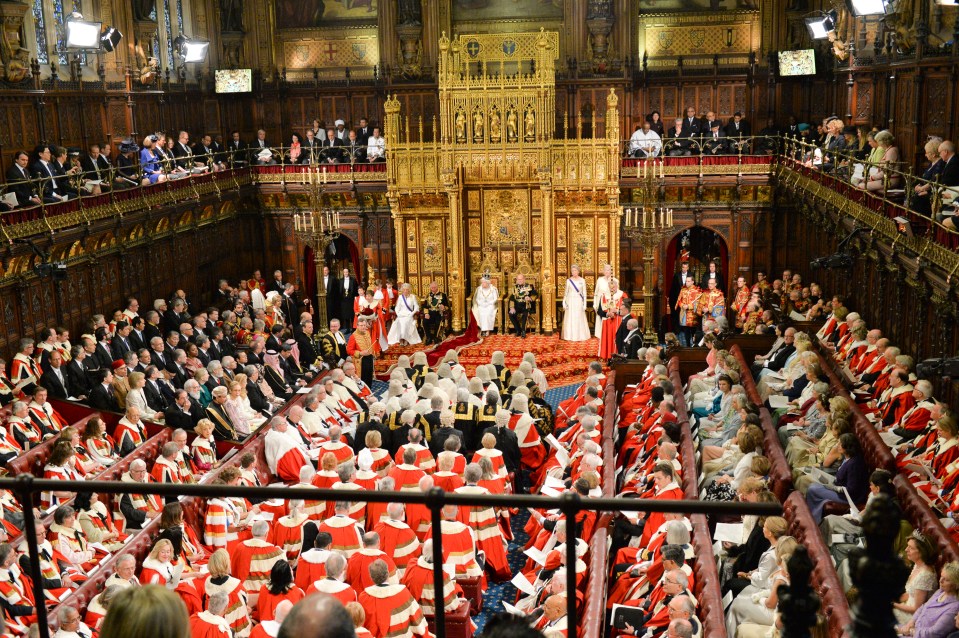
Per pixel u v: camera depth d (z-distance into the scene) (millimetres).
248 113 37469
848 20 28266
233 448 19625
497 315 32719
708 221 33219
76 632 11758
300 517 14828
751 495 12477
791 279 30797
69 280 23969
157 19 32531
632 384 23688
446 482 15789
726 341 24312
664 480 14078
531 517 16844
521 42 35875
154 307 26672
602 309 29141
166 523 13945
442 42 30812
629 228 29094
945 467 13516
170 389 21453
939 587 10172
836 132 25234
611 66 35031
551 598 11758
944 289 15250
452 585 13344
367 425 19359
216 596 11359
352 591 11938
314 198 28797
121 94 29656
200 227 31578
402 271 32906
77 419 20438
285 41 37469
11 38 24172
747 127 33406
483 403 20125
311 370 26109
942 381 17469
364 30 37031
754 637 10742
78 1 28359
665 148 33281
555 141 31250
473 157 31297
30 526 3980
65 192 23922
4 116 24297
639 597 12625
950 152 16750
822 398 16344
